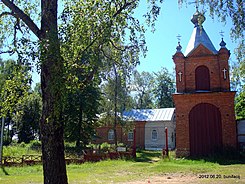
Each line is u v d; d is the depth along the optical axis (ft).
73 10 30.53
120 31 30.76
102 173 63.52
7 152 112.68
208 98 94.38
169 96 262.47
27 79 34.30
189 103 95.45
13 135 200.75
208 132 93.04
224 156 87.81
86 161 90.89
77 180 52.54
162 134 171.12
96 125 142.61
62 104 26.13
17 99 37.68
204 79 97.86
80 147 131.34
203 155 91.76
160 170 65.92
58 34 27.63
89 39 29.14
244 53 46.83
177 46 101.14
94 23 29.35
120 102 139.13
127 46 32.50
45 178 27.68
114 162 85.71
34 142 149.89
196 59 98.43
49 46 25.43
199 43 98.73
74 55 28.25
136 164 79.71
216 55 97.30
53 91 25.64
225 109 92.94
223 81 95.40
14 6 31.68
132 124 145.38
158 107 264.11
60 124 27.89
